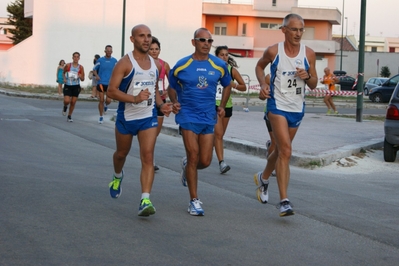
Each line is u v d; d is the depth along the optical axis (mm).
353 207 7578
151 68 6543
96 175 9023
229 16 60000
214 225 6344
